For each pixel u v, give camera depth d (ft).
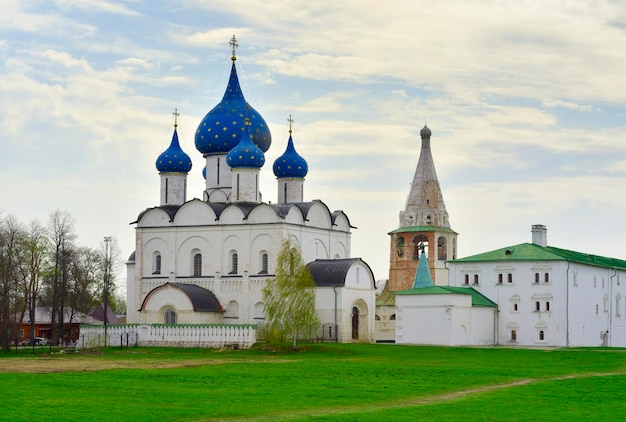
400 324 407.64
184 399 184.14
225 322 430.20
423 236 527.40
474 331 412.98
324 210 451.94
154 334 388.16
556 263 422.41
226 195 458.91
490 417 158.51
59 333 463.83
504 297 431.43
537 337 423.64
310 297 354.95
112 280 568.00
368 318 429.79
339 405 177.37
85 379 224.94
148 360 304.30
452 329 395.75
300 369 258.16
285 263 360.28
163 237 448.65
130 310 466.70
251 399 185.16
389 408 171.73
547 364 280.92
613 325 474.90
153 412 164.04
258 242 426.92
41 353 362.33
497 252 441.27
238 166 440.04
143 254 452.76
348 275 416.05
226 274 432.66
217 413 164.35
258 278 424.05
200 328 378.32
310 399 186.09
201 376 234.38
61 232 455.22
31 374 238.89
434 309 399.85
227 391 199.41
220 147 460.14
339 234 461.78
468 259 441.68
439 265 524.52
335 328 409.90
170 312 423.64
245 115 462.60
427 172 542.98
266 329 381.40
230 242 433.89
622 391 197.98
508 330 429.38
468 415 160.86
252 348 355.15
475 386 213.46
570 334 422.82
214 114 464.24
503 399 184.34
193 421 155.74
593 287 452.35
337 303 410.31
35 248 437.58
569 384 213.05
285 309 352.49
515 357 311.68
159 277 447.83
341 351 341.82
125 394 192.13
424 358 309.83
